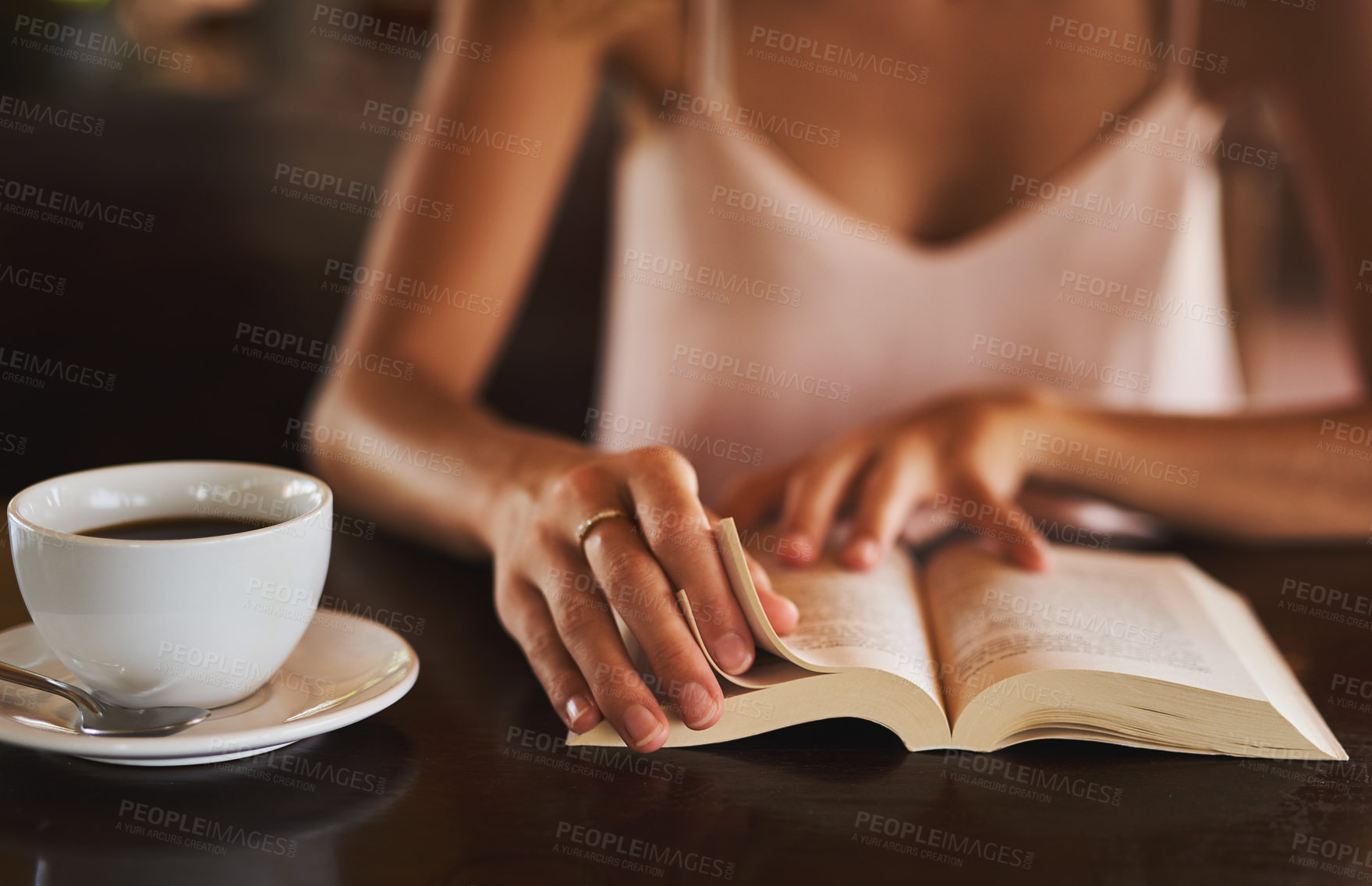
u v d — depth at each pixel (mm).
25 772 943
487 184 1532
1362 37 1457
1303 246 2029
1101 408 1248
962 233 1665
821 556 1091
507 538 1048
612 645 960
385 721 985
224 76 3570
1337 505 1214
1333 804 938
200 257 3600
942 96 1632
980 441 1174
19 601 1079
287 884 890
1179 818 929
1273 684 989
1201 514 1218
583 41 1623
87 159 3576
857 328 1693
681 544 962
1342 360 2131
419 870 897
